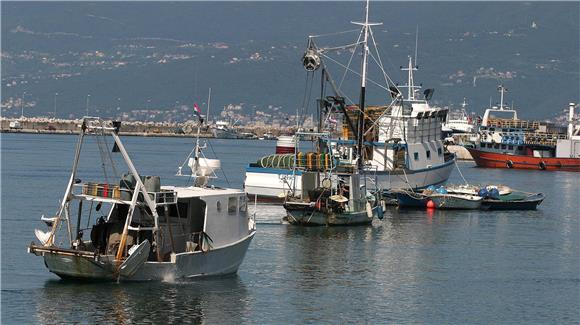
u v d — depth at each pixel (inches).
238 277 2544.3
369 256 2967.5
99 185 2283.5
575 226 3946.9
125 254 2255.2
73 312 2144.4
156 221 2253.9
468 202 4407.0
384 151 4446.4
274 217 3722.9
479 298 2460.6
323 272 2691.9
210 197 2365.9
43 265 2620.6
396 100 4537.4
